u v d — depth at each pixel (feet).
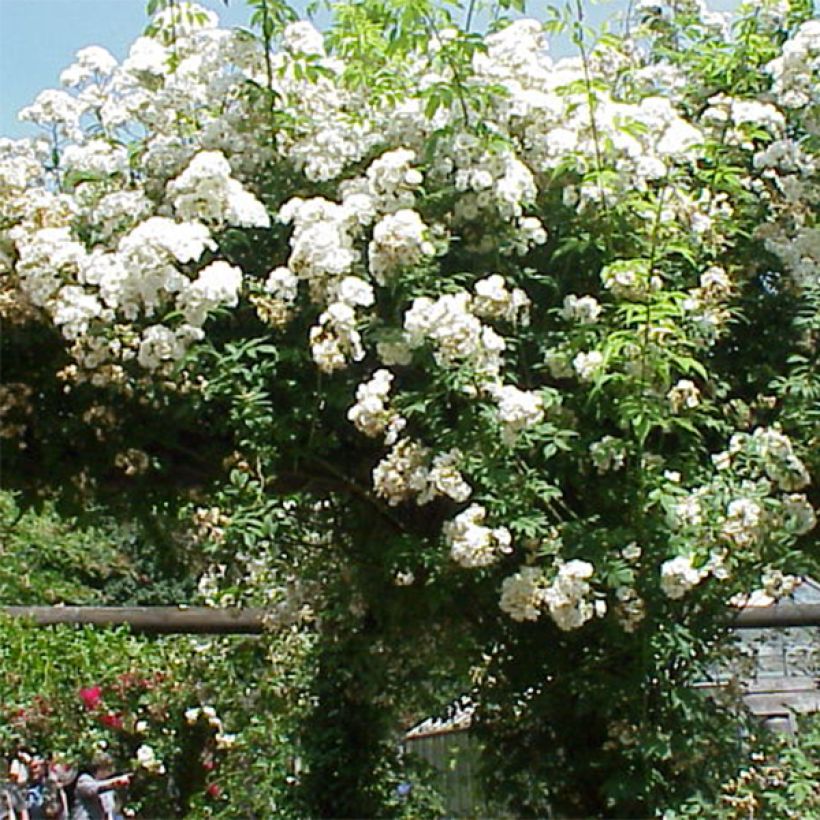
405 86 12.05
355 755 18.10
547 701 12.00
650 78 13.00
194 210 10.55
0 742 19.51
